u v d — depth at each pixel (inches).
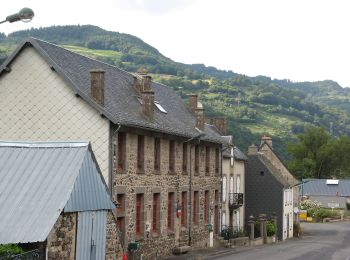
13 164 747.4
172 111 1519.4
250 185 2370.8
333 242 2103.8
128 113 1162.0
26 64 1080.8
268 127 5885.8
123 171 1112.8
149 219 1247.5
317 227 3006.9
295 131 6063.0
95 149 1050.1
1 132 1085.1
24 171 736.3
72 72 1110.4
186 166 1473.9
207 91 6387.8
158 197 1301.7
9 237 654.5
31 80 1078.4
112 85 1238.9
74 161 740.7
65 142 768.3
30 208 687.1
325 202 3998.5
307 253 1587.1
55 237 677.9
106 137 1048.2
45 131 1069.8
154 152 1275.8
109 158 1047.0
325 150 4424.2
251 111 5994.1
